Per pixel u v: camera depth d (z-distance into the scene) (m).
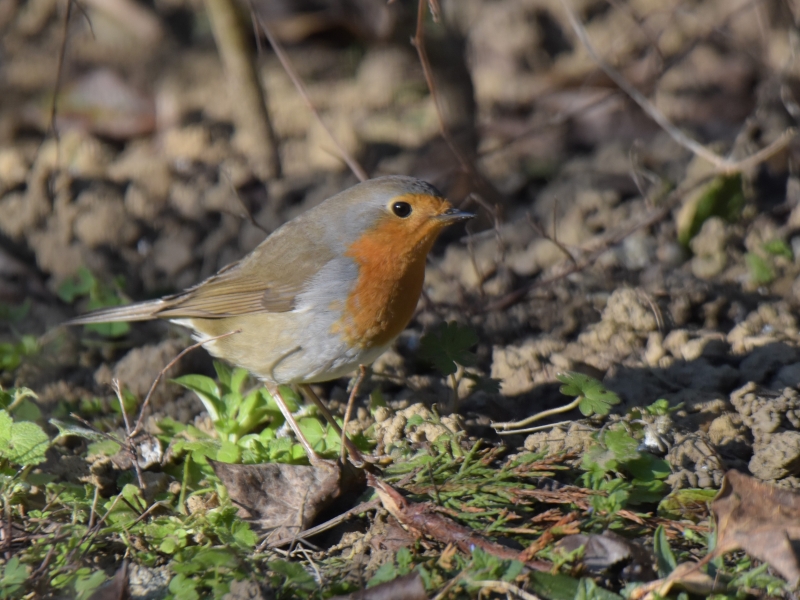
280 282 8.75
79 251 12.70
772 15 14.02
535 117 14.81
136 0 16.98
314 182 13.93
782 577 6.26
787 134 11.35
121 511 7.44
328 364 8.79
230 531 6.97
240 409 8.90
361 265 8.51
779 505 6.36
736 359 9.52
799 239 11.82
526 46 16.09
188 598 6.31
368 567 6.77
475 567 6.18
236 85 13.84
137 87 15.81
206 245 12.86
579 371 9.55
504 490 7.36
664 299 10.64
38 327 11.42
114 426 9.29
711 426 8.34
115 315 9.77
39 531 7.23
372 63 16.12
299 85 11.58
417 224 8.41
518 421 9.02
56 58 16.61
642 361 9.69
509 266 11.98
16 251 12.74
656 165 13.59
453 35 14.28
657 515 7.32
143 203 13.37
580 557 6.30
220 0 13.26
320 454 8.45
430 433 8.53
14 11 17.53
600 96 14.62
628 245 11.91
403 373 10.05
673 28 15.40
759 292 10.99
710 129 14.20
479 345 10.49
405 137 14.77
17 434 7.55
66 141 14.80
